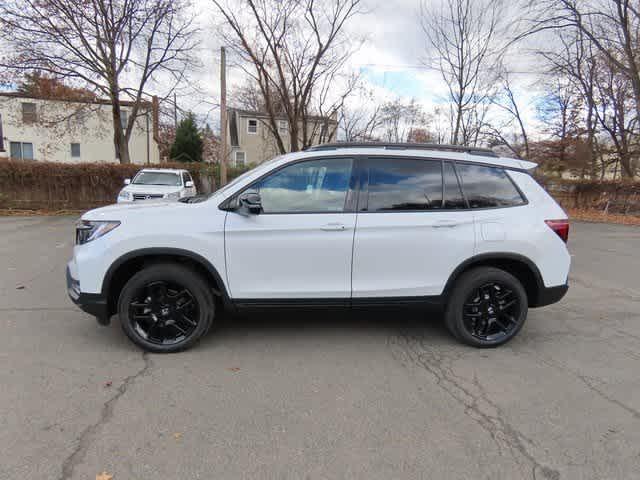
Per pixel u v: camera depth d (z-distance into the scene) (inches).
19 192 620.7
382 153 142.9
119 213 135.5
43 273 241.6
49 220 524.1
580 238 462.9
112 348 141.3
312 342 150.9
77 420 99.7
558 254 148.1
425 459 88.9
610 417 106.2
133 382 118.7
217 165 788.0
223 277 136.1
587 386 122.3
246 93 837.8
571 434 98.9
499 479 83.6
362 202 139.9
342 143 144.8
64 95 735.1
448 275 143.4
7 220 522.0
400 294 143.0
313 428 99.0
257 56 623.2
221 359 135.3
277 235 135.6
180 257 138.0
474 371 130.8
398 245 139.6
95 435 94.1
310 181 139.8
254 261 136.3
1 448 88.7
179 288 137.9
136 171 665.6
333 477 83.0
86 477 81.2
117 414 102.7
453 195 144.3
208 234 133.7
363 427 100.0
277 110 732.7
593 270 287.3
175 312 139.1
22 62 686.5
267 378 123.2
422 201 142.5
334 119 850.8
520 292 146.6
